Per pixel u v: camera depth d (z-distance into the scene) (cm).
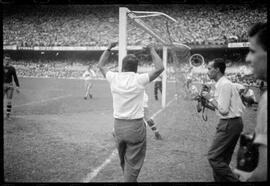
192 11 2661
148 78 307
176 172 407
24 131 654
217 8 2594
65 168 422
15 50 3394
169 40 731
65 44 3309
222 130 330
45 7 3406
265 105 142
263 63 139
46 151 505
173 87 1886
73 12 3353
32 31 3394
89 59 3338
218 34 2573
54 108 1016
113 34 3231
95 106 1069
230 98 323
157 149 512
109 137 611
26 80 2516
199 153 492
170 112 885
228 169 332
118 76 316
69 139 590
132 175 306
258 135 144
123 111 306
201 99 412
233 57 2616
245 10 2520
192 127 684
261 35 137
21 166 425
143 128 314
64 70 3244
